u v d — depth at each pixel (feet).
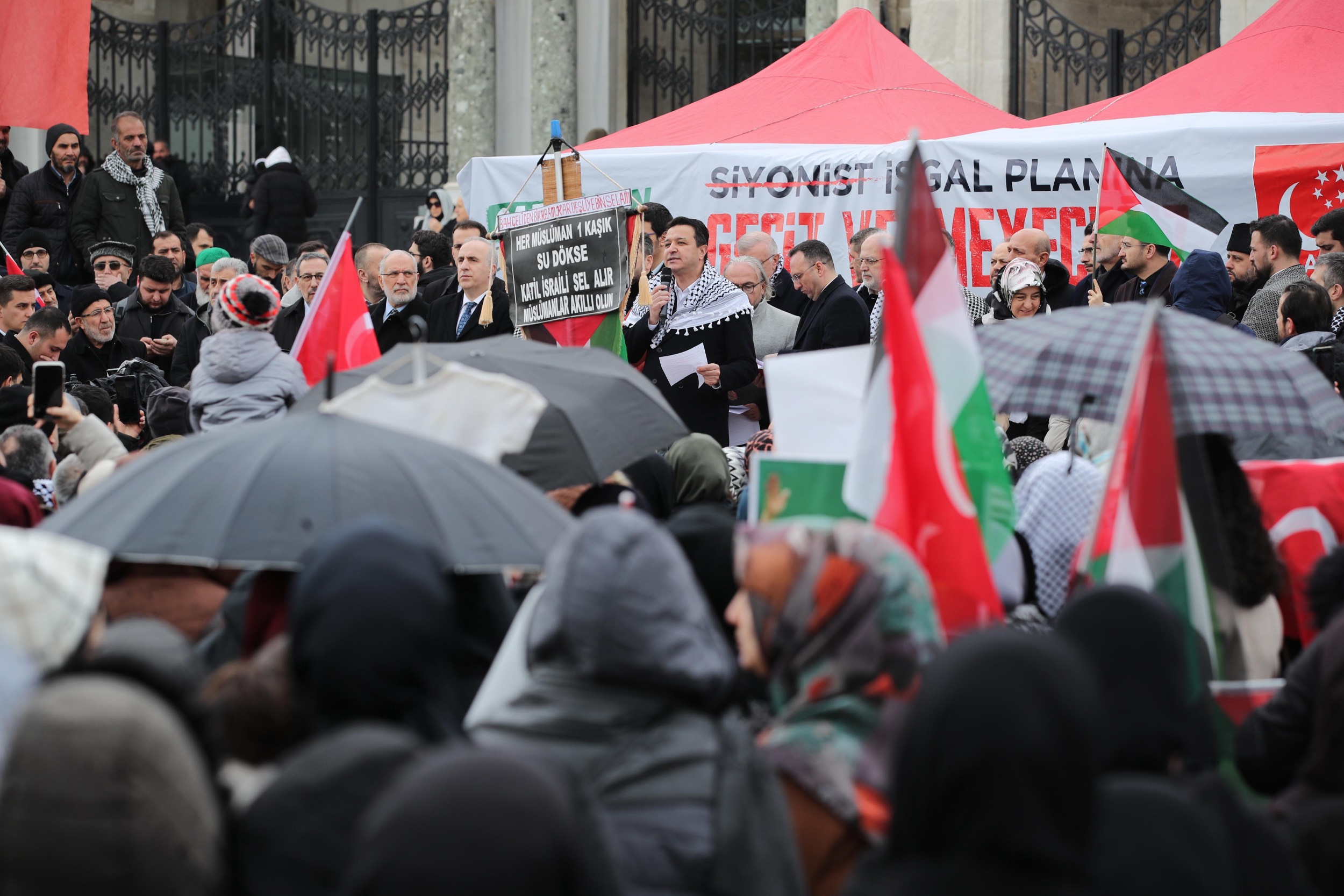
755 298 62.28
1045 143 67.00
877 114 75.77
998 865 13.82
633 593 18.01
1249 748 23.18
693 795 17.63
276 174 108.58
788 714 19.77
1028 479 31.91
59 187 92.79
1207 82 70.69
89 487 35.55
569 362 34.94
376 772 15.05
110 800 13.64
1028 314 55.57
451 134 123.65
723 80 122.93
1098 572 23.66
